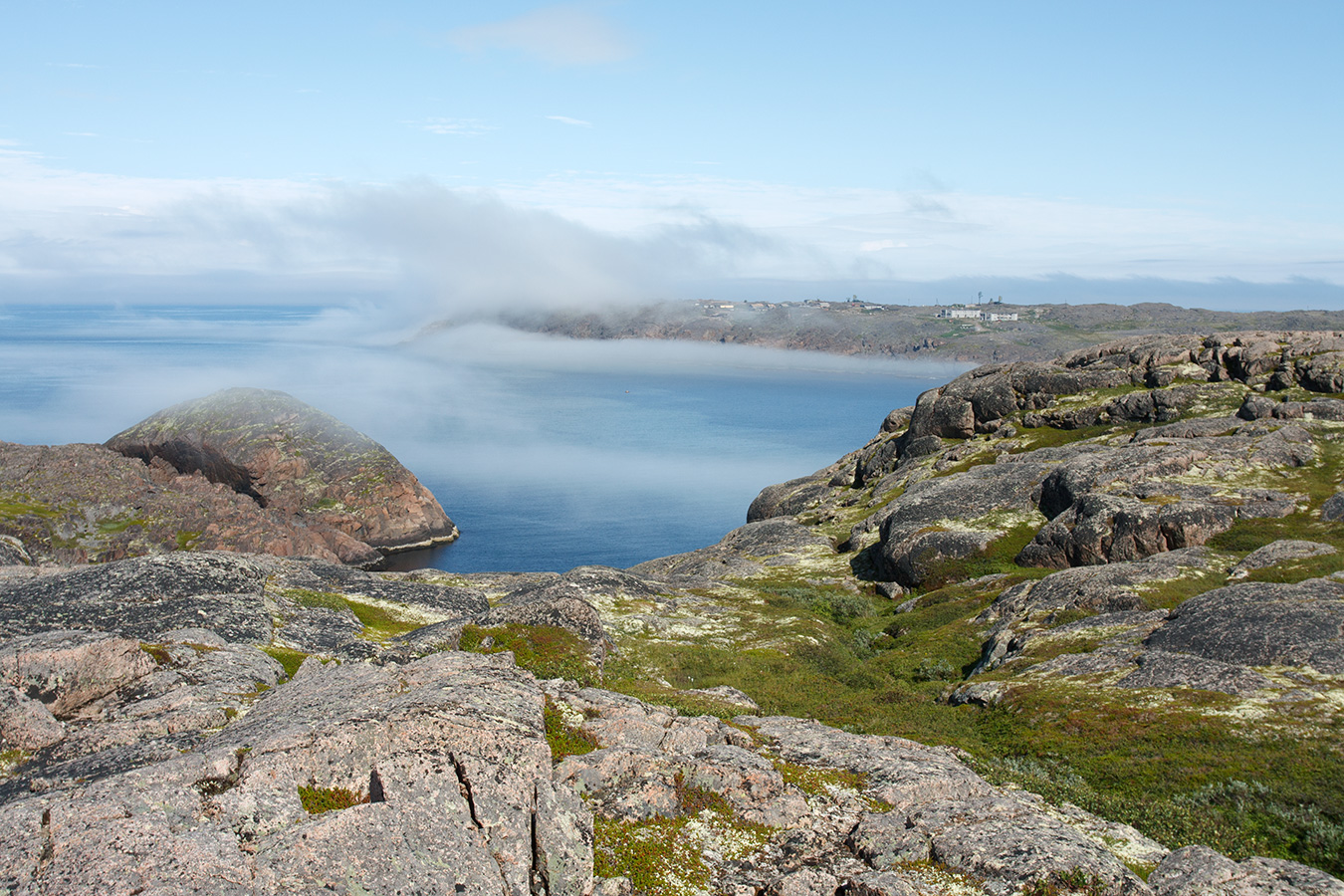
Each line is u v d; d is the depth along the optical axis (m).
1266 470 77.88
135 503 143.25
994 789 23.61
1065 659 42.75
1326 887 18.25
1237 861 20.23
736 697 37.97
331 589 59.53
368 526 185.88
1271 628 38.53
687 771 21.61
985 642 54.12
